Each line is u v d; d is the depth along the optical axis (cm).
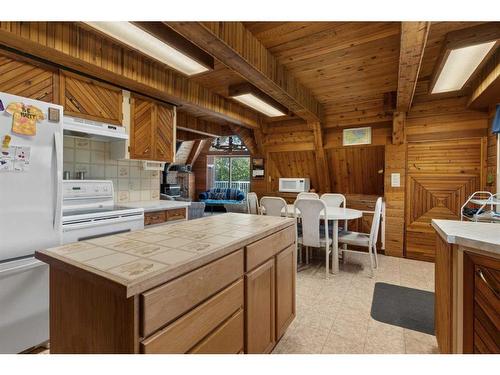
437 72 250
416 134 370
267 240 158
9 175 156
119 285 79
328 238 317
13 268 156
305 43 231
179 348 94
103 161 302
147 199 357
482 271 115
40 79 209
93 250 112
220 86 343
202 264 106
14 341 159
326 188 507
